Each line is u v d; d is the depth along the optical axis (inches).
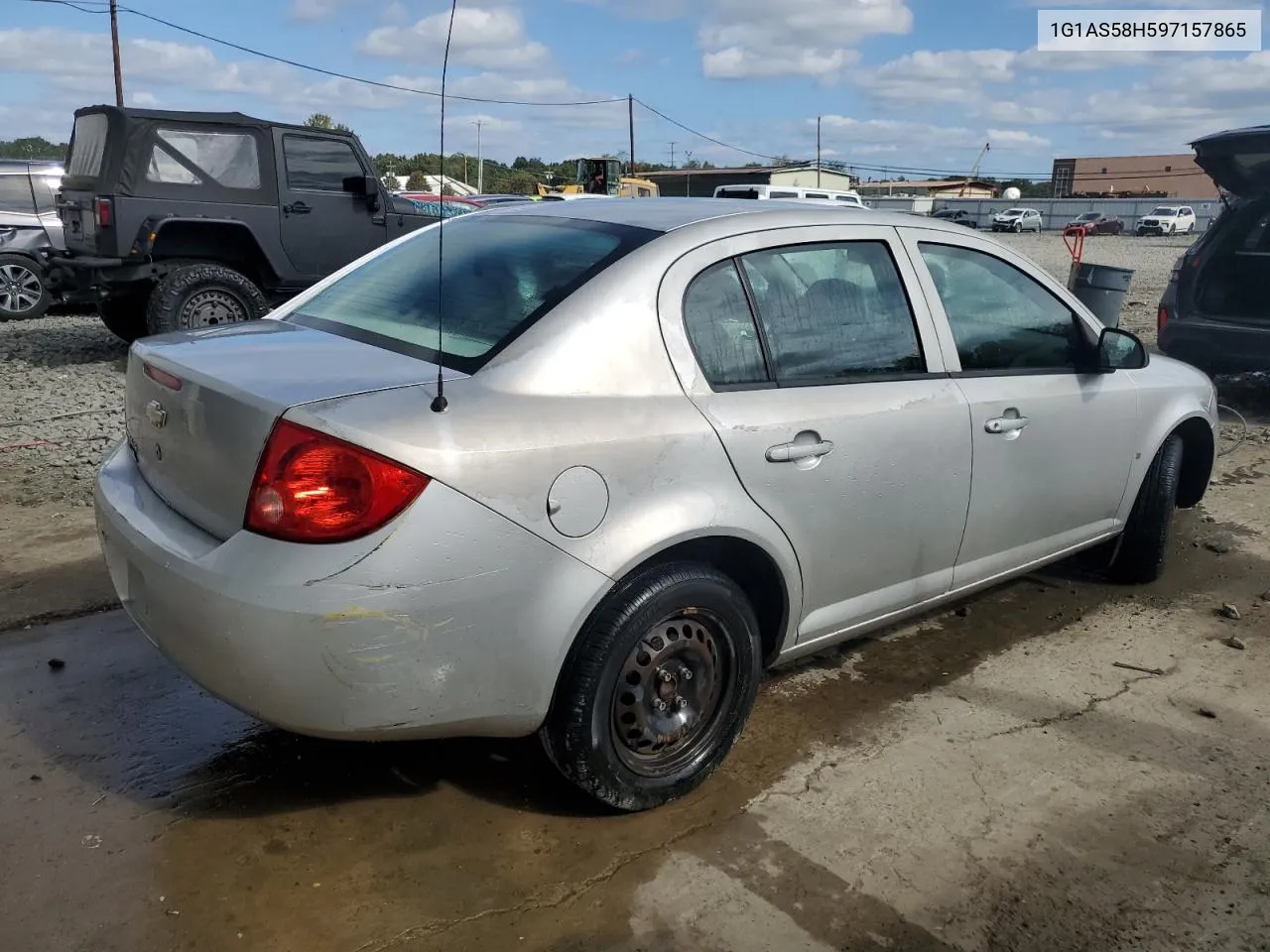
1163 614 171.8
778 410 114.7
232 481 94.7
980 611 171.6
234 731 126.4
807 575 120.7
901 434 126.5
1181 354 328.2
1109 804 117.1
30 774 116.0
